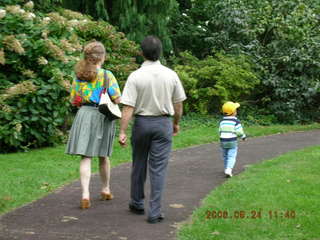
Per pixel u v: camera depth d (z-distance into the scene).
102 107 4.89
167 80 4.50
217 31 15.39
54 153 8.01
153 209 4.55
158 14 13.64
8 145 8.18
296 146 9.27
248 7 14.27
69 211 4.93
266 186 5.61
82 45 9.89
